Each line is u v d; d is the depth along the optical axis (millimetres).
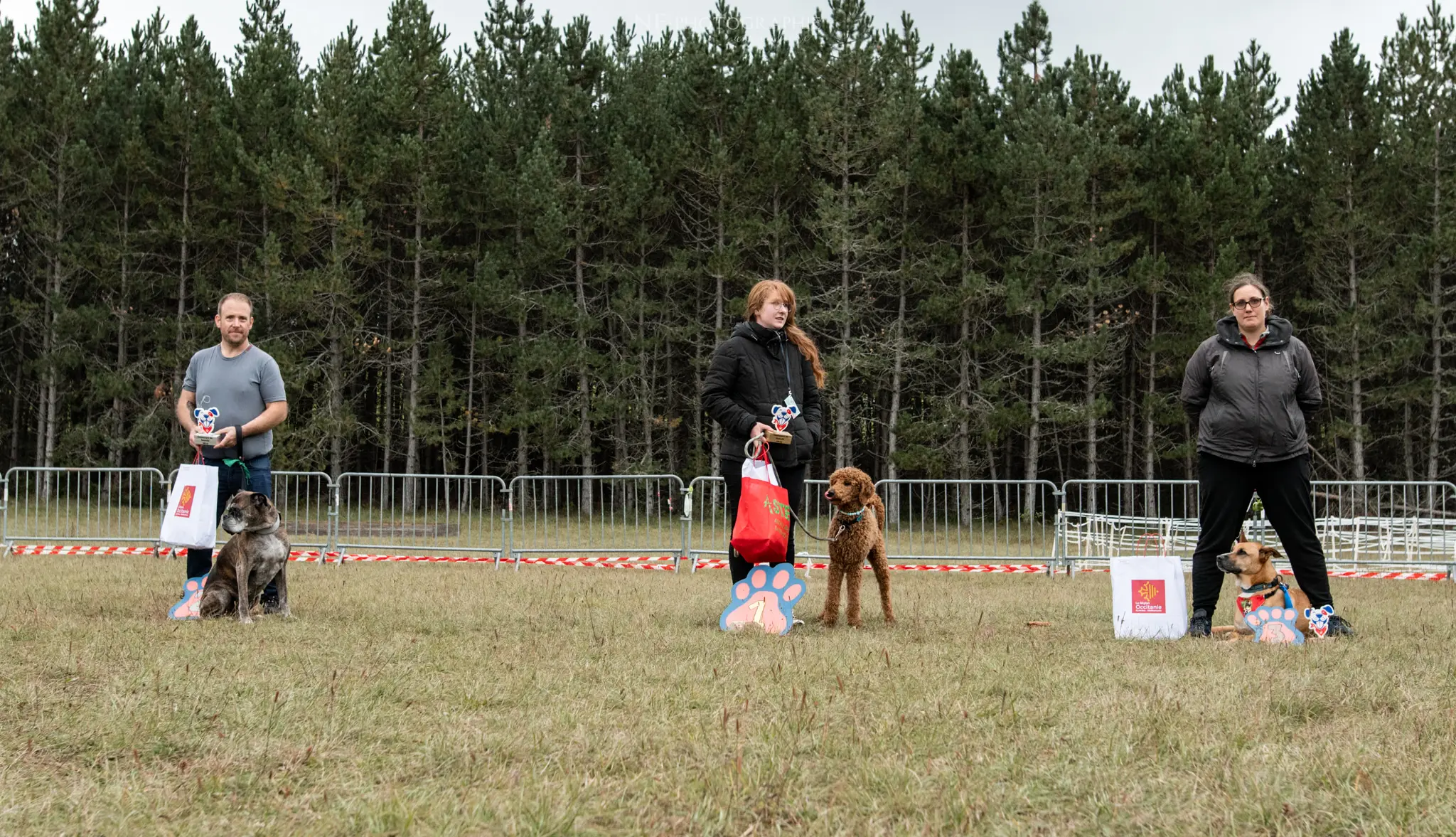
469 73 29000
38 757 3170
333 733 3418
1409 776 2904
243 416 6520
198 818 2674
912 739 3363
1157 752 3217
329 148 23219
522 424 23938
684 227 25781
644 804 2766
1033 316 24484
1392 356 22969
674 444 28891
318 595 7656
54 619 5754
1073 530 13625
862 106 24203
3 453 30281
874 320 26766
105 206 25547
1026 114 23625
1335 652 5133
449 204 25453
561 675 4375
